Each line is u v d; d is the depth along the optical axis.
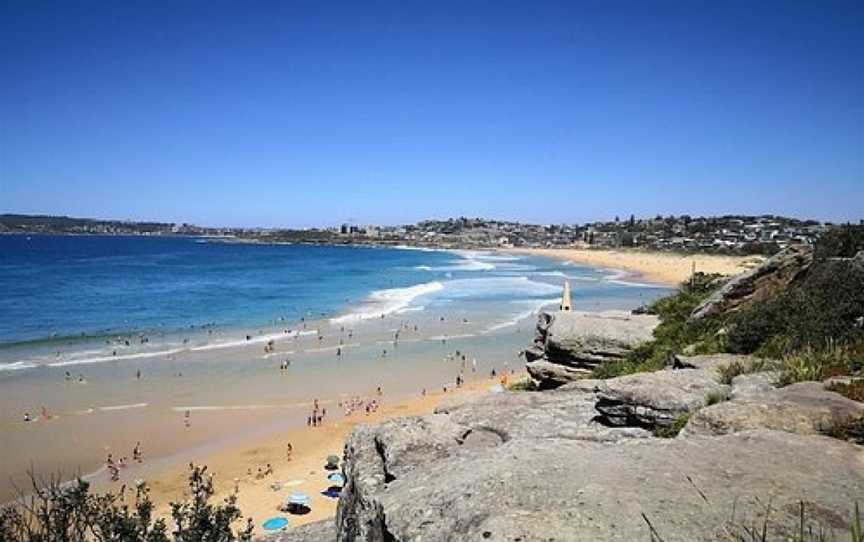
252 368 44.12
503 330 60.25
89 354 48.25
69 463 26.64
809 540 4.04
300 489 24.62
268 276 124.06
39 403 35.00
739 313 15.47
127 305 78.12
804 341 12.03
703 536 4.09
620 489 4.79
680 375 10.54
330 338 55.72
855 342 11.05
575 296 88.12
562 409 9.91
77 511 6.69
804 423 6.70
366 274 131.50
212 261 169.25
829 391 8.00
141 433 30.64
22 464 26.25
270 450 28.91
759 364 10.90
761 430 6.34
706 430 6.99
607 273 136.00
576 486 4.87
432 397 37.78
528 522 4.31
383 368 44.97
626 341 17.70
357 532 5.43
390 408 35.50
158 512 21.31
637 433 8.69
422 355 49.47
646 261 174.12
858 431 6.28
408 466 6.84
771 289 16.64
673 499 4.62
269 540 8.23
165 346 51.59
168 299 84.44
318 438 30.59
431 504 4.96
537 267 158.50
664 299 21.92
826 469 5.26
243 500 23.48
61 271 125.56
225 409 34.72
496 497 4.79
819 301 13.03
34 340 54.09
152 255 189.50
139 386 38.88
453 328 61.12
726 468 5.27
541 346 20.62
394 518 4.94
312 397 37.41
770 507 4.49
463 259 199.62
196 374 42.12
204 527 6.75
